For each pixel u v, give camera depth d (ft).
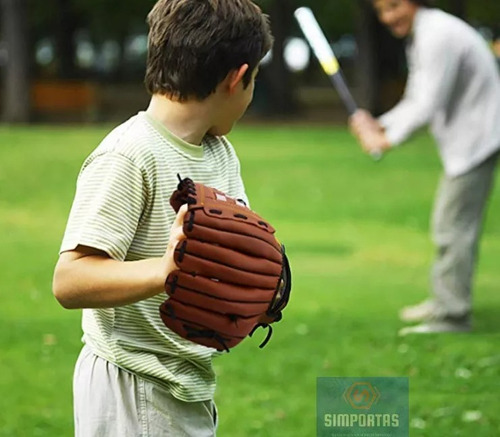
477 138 20.34
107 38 139.23
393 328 21.80
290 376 18.01
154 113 8.53
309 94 123.44
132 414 8.41
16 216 39.86
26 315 23.22
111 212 8.04
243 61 8.39
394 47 108.17
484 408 16.19
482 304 24.53
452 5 93.20
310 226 37.68
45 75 122.93
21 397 16.92
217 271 7.69
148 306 8.43
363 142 20.86
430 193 46.34
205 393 8.74
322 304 24.59
